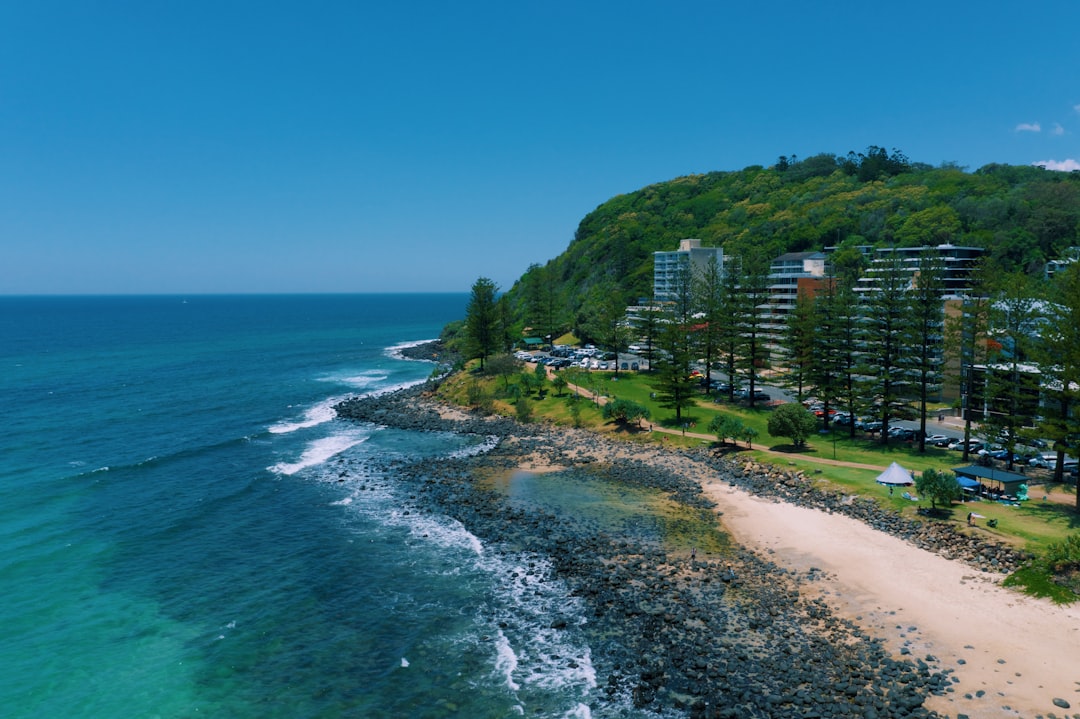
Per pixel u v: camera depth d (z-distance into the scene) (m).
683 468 64.25
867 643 31.89
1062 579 35.53
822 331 76.56
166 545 48.38
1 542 48.12
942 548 41.88
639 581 40.12
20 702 29.89
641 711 28.36
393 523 52.62
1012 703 26.86
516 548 46.75
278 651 34.44
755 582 39.19
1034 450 59.03
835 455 63.72
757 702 28.00
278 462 71.62
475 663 32.84
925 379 65.12
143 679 31.94
